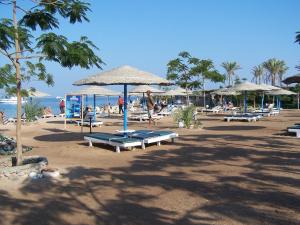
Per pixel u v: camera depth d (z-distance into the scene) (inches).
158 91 1079.6
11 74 354.3
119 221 231.8
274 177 336.5
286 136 650.2
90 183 331.0
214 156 455.8
